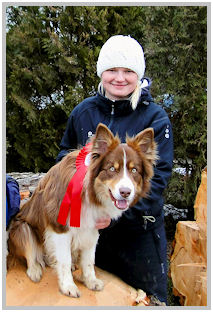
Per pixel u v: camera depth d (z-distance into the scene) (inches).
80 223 99.8
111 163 96.1
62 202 96.1
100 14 192.9
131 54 114.3
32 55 200.2
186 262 138.7
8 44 197.8
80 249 109.2
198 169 202.8
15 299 95.7
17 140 206.1
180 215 235.8
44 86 204.1
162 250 123.1
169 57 203.0
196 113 197.8
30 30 194.5
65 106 197.6
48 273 112.3
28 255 107.4
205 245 129.6
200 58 198.8
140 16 203.8
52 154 207.2
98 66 123.0
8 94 195.9
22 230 108.5
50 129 204.8
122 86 118.0
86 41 199.8
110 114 123.0
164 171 116.0
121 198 89.9
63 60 193.3
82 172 97.7
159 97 198.5
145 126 119.4
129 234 120.6
